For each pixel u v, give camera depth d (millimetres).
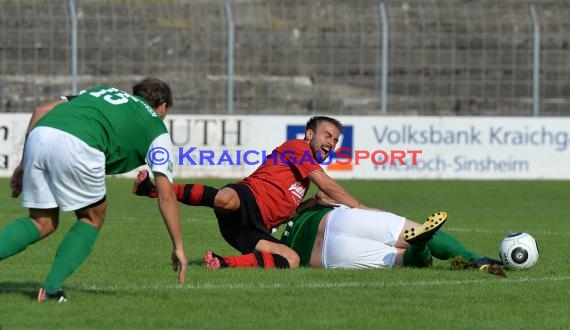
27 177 16734
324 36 65188
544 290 19547
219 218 23391
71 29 60656
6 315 16078
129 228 32312
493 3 70062
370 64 67188
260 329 15367
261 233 23078
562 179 57375
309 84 66188
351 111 65438
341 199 23234
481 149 57031
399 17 70000
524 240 22328
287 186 23281
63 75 62531
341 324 15836
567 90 67375
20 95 62156
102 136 16672
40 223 17156
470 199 46375
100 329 15219
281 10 70375
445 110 65688
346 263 22438
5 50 61094
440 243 22672
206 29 63781
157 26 64250
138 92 17750
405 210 41250
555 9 71250
